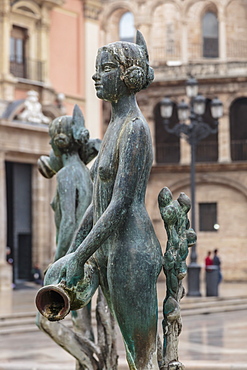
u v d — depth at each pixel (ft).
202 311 84.38
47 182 130.31
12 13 125.39
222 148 165.07
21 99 125.59
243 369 38.73
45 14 130.52
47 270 17.53
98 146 24.54
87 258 16.53
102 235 16.44
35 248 128.88
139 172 16.78
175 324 17.47
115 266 16.69
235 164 161.27
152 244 16.85
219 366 39.22
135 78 17.24
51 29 132.36
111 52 17.29
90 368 22.81
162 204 17.65
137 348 16.75
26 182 128.88
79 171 24.09
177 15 174.70
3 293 109.81
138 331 16.67
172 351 17.39
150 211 163.12
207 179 163.43
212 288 97.71
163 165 162.40
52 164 25.04
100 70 17.42
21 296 101.86
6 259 125.80
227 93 165.99
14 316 71.20
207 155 166.91
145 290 16.65
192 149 100.07
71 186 23.82
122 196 16.58
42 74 129.59
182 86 165.99
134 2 168.55
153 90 167.32
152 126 167.43
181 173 163.53
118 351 45.03
